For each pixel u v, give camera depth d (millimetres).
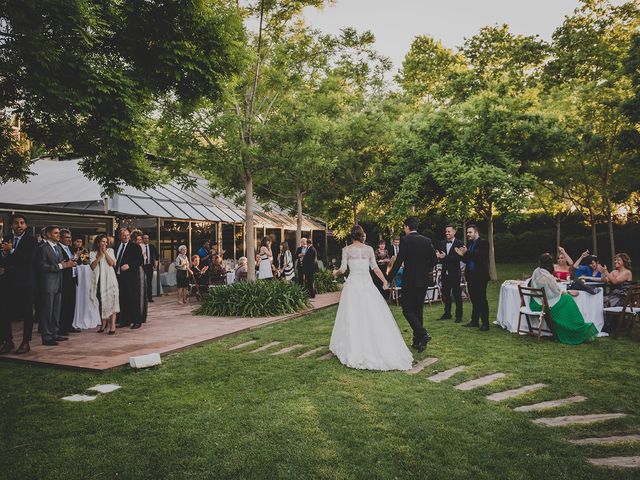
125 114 7387
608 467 3201
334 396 4734
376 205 19500
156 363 6008
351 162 17500
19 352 6621
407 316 6812
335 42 12453
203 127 10672
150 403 4602
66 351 6727
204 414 4273
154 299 14453
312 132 11625
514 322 8227
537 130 15188
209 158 10945
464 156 15758
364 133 17031
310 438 3715
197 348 7152
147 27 7543
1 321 6766
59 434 3861
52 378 5508
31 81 6285
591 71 17750
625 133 13727
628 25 17438
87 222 13305
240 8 10820
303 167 13273
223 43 8258
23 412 4387
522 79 19406
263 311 10211
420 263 6805
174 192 19172
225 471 3205
